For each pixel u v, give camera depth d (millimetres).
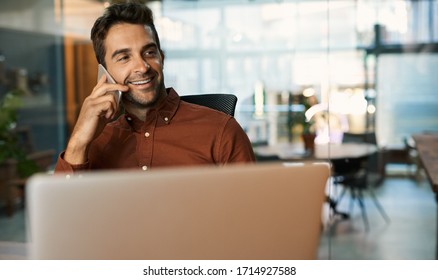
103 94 1110
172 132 1233
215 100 1510
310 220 591
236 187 538
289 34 5879
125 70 1142
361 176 4113
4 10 6883
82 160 1120
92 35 1187
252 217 552
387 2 5301
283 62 5887
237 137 1258
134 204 505
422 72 5555
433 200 4383
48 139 6660
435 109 5590
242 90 6344
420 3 5473
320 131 4625
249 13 6316
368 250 3336
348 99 4957
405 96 5516
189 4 6613
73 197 490
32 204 487
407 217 3986
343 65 5164
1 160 4039
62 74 6852
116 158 1241
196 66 6625
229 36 6441
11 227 3832
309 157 4129
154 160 1229
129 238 511
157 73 1177
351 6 5133
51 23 6898
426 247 3381
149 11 1190
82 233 499
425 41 5496
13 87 6645
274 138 5625
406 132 5527
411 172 4691
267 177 553
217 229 538
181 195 518
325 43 5484
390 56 5340
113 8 1167
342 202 3943
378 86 5363
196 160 1224
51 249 496
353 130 4668
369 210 4156
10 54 6812
